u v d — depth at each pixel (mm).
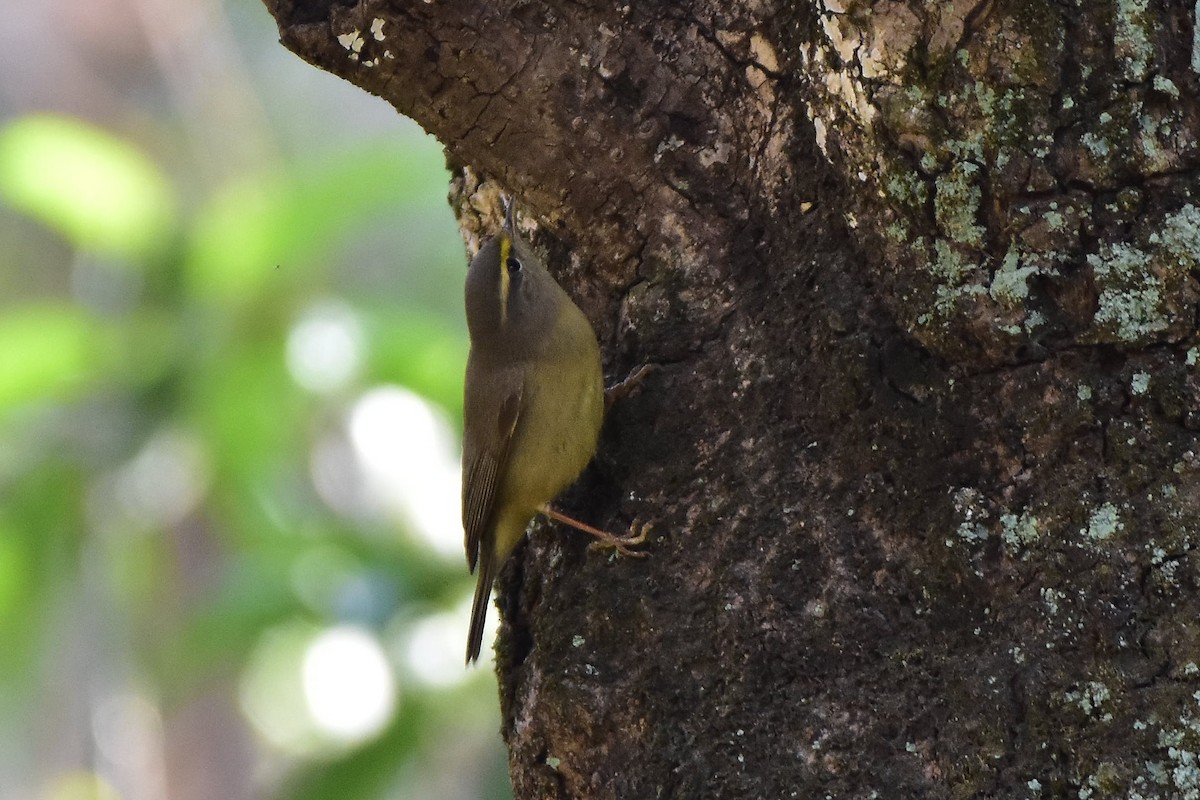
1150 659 6004
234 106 23625
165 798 23219
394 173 13195
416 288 19797
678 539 7531
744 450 7473
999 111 6273
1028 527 6414
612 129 7934
